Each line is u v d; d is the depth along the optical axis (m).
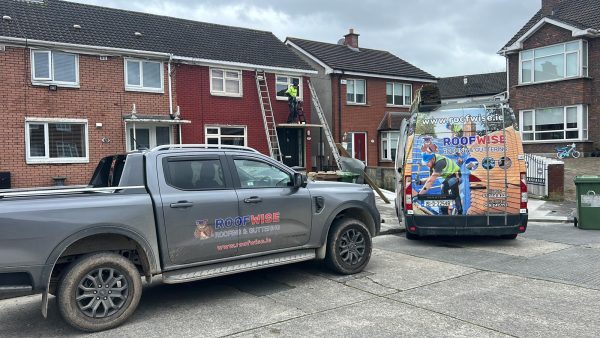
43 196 4.87
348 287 6.25
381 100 25.34
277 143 20.12
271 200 6.17
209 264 5.72
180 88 18.23
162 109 17.70
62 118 15.57
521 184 8.39
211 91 19.06
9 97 14.69
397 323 4.86
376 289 6.13
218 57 19.17
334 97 23.66
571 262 7.37
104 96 16.39
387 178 18.81
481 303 5.44
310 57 24.52
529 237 9.66
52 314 5.54
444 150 8.59
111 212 5.02
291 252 6.45
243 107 20.00
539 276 6.57
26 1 17.02
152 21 19.86
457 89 41.00
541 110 23.62
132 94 17.00
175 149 5.76
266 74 20.73
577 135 22.23
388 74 25.19
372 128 24.92
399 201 10.16
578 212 10.66
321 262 7.57
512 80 25.17
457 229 8.54
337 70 23.36
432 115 8.68
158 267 5.35
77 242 5.02
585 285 6.08
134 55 16.94
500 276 6.63
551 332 4.53
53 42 15.20
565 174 17.97
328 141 21.89
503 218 8.44
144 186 5.41
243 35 22.47
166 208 5.36
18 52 14.85
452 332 4.58
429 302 5.52
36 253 4.61
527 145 24.08
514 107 24.81
